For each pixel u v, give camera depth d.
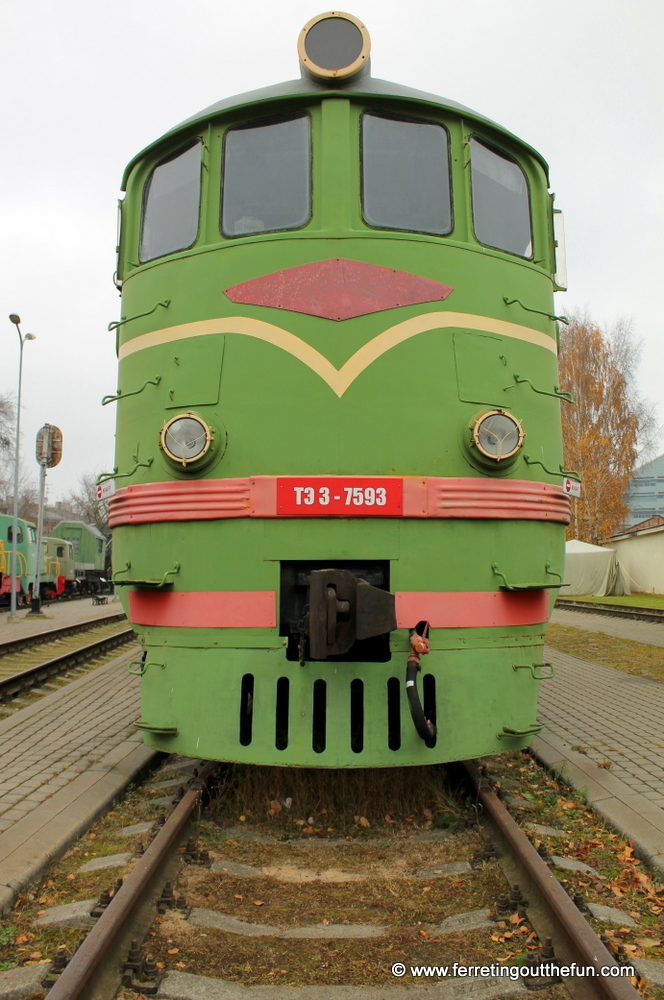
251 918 3.54
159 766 6.37
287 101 5.11
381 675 4.57
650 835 4.51
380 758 4.48
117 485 5.32
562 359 40.47
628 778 5.72
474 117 5.32
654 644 15.32
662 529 32.59
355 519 4.61
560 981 2.96
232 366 4.81
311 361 4.72
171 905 3.53
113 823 4.82
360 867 4.16
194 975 2.98
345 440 4.65
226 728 4.57
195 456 4.63
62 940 3.28
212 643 4.67
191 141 5.44
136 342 5.36
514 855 3.96
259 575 4.62
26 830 4.45
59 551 37.59
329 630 4.18
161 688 4.82
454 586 4.69
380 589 4.31
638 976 2.97
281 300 4.81
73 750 6.54
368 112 5.15
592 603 27.73
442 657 4.64
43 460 26.83
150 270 5.37
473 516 4.72
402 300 4.84
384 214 5.03
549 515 5.12
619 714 8.34
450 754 4.56
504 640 4.84
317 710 4.64
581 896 3.44
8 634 19.39
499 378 5.02
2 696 9.02
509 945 3.23
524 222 5.70
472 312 5.02
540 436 5.23
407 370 4.76
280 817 4.89
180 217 5.40
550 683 10.66
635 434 39.56
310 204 5.01
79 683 10.53
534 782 5.89
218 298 4.95
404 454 4.68
